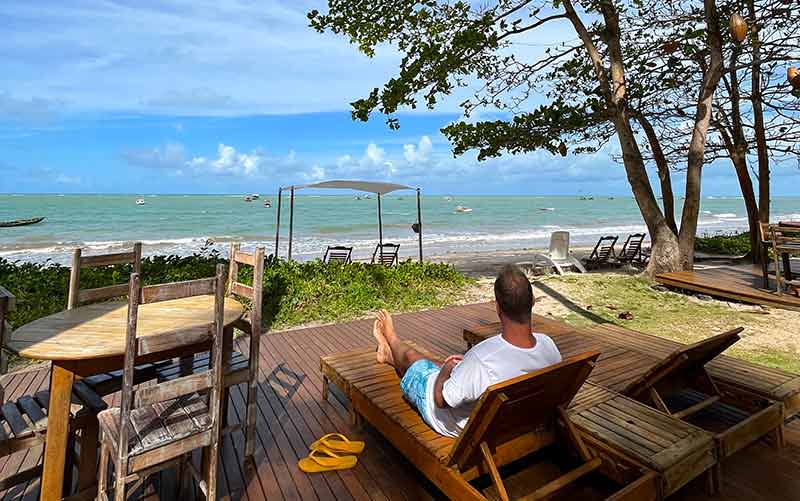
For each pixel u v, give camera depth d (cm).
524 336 221
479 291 905
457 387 216
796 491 254
